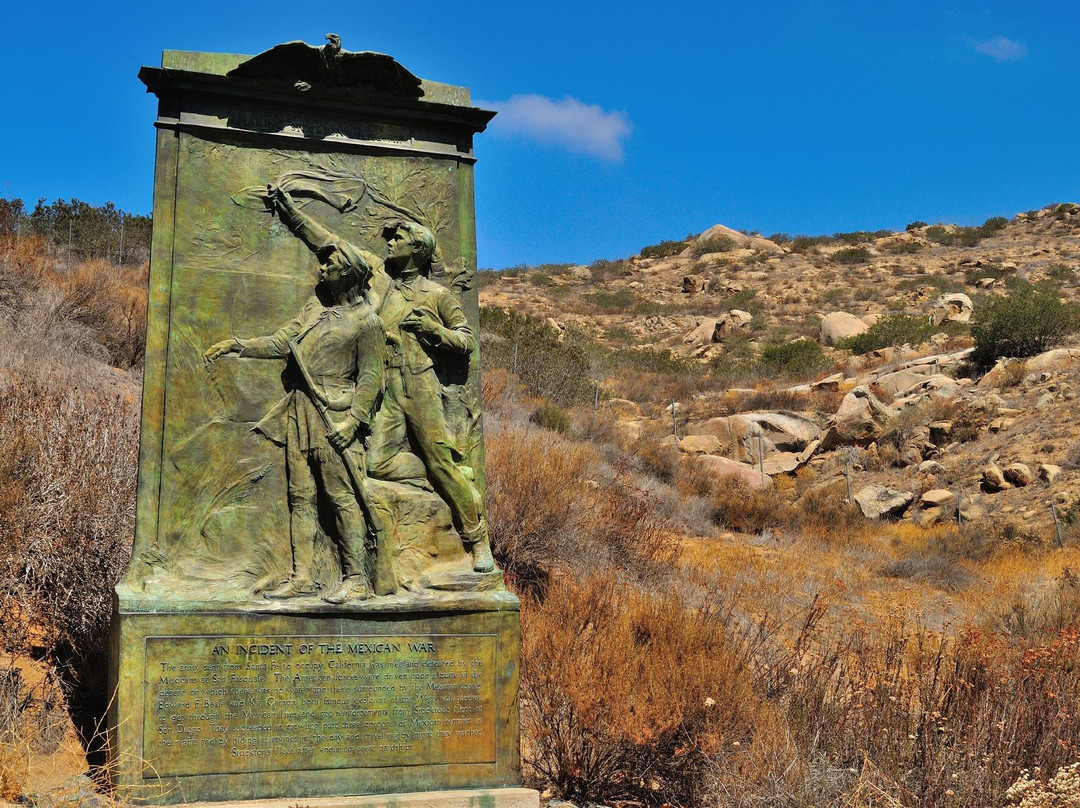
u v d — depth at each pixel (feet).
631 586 31.27
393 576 16.16
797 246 224.74
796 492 72.38
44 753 15.34
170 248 16.01
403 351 16.87
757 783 17.69
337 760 15.56
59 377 30.12
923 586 46.09
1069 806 16.76
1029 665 22.24
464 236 17.62
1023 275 183.11
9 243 47.06
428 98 17.54
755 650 25.05
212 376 15.96
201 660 15.11
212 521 15.75
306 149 16.81
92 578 19.40
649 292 196.34
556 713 18.69
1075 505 59.36
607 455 63.62
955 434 76.54
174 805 14.75
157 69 15.84
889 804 17.13
